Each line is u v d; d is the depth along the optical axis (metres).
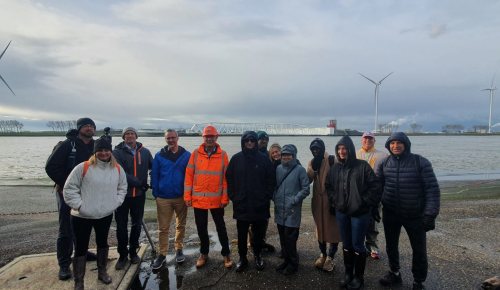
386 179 4.12
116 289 3.95
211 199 4.63
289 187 4.52
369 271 4.64
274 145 5.49
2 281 4.10
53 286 3.97
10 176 19.75
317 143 4.77
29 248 5.61
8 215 8.40
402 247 5.64
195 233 6.50
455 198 11.19
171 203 4.84
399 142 3.97
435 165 27.59
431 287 4.13
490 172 21.95
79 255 3.79
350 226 4.14
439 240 5.98
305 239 6.11
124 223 4.52
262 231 4.71
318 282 4.30
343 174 4.11
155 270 4.64
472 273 4.54
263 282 4.30
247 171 4.52
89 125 4.19
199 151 4.75
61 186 4.01
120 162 4.58
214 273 4.58
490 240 5.99
